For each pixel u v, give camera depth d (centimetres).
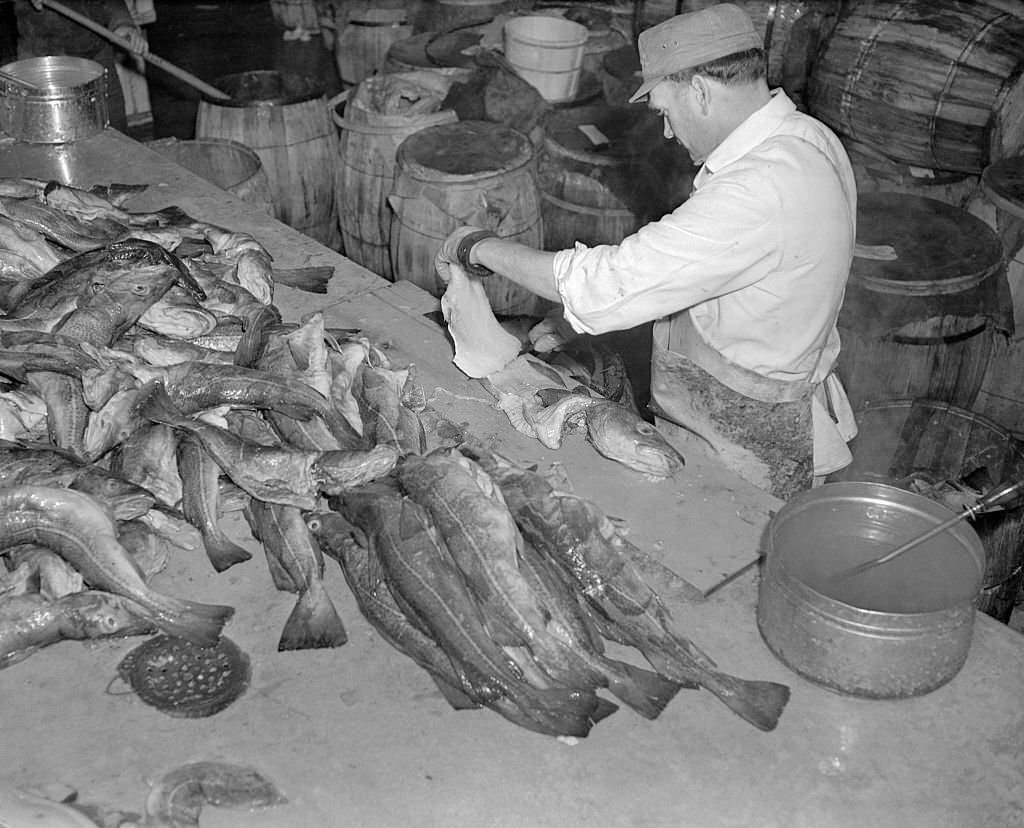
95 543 262
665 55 298
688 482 320
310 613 271
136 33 727
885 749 242
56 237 388
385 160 599
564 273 299
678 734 245
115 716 248
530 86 620
